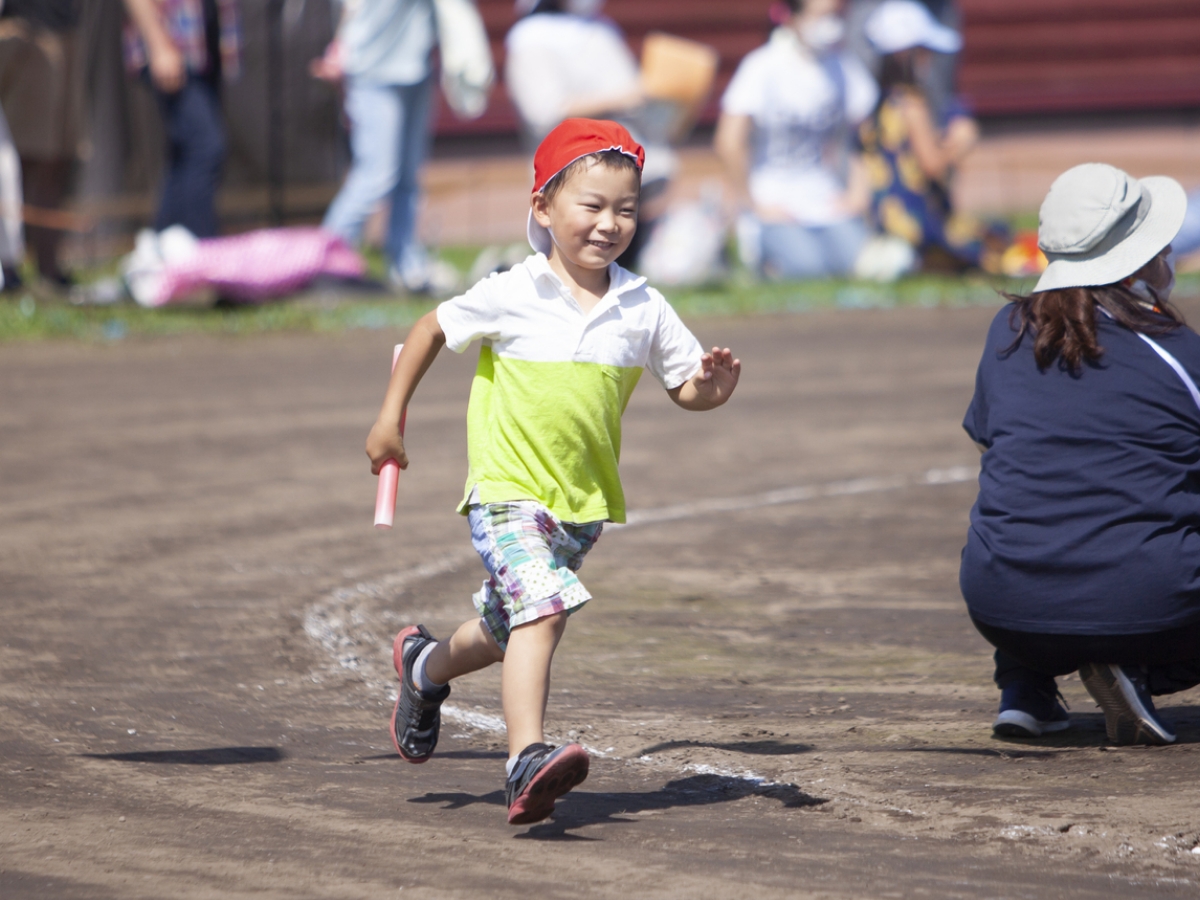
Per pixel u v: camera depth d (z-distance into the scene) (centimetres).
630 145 1329
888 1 5856
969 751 1477
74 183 5728
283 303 5100
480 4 7575
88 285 5278
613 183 1313
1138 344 1482
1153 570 1427
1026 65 8112
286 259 5112
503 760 1481
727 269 5903
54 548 2367
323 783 1394
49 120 4856
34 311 4734
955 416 3594
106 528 2502
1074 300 1505
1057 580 1449
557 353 1319
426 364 1366
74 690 1684
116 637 1898
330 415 3522
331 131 5625
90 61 5669
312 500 2722
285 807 1320
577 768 1181
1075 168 1538
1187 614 1429
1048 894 1098
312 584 2172
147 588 2141
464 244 7144
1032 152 8112
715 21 7869
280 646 1867
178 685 1711
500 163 7650
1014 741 1515
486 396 1355
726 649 1875
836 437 3375
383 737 1551
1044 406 1489
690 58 5653
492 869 1159
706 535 2502
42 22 4791
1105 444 1459
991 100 8075
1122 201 1502
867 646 1886
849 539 2467
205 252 5006
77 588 2138
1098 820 1255
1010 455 1494
